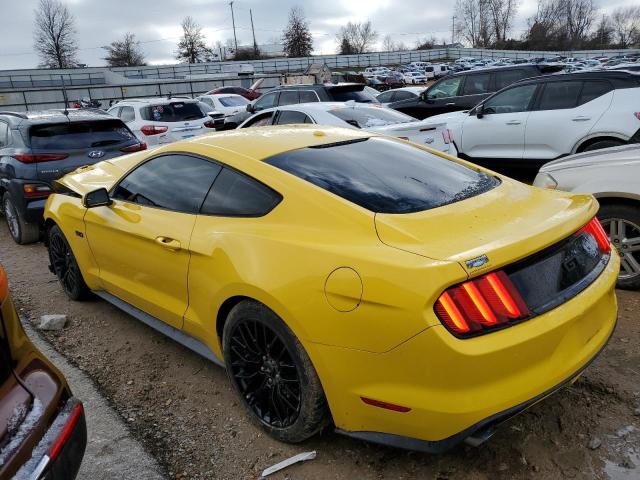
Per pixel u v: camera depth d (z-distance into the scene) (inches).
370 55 3376.0
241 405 123.0
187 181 130.0
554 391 89.1
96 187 169.5
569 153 296.4
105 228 150.6
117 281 153.7
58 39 3174.2
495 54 3324.3
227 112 749.3
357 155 124.2
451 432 83.7
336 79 1608.0
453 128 349.1
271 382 107.7
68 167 258.1
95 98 1513.3
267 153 120.6
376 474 99.2
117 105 486.6
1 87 2433.6
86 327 167.9
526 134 311.7
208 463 105.0
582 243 101.3
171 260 126.0
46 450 71.7
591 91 288.8
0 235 293.0
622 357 132.3
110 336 161.3
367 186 108.8
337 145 128.9
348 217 98.0
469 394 82.6
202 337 125.0
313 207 102.5
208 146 129.6
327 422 102.3
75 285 181.6
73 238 170.1
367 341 87.4
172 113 466.6
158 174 140.3
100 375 139.6
